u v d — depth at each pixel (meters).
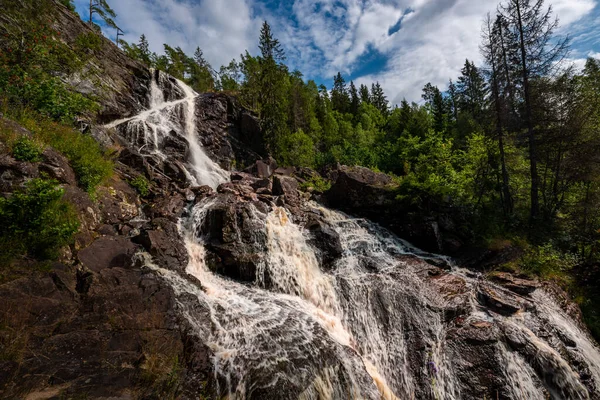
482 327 7.75
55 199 6.40
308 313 7.68
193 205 10.97
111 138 14.03
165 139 18.19
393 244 12.35
